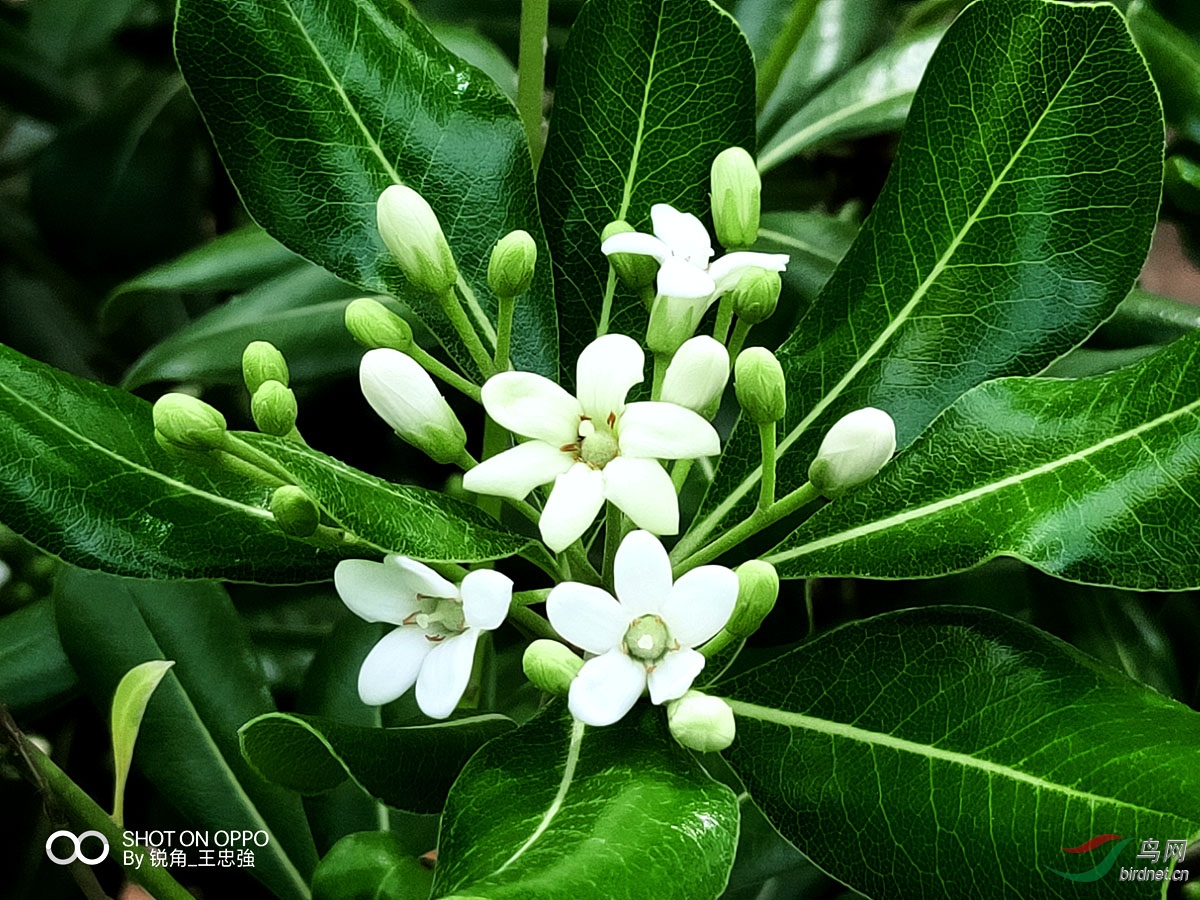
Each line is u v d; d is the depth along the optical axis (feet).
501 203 0.46
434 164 0.45
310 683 0.56
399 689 0.36
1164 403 0.37
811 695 0.40
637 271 0.42
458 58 0.46
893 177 0.44
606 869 0.30
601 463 0.36
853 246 0.45
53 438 0.40
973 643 0.38
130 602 0.55
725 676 0.47
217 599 0.55
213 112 0.44
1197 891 0.54
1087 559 0.36
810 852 0.38
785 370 0.45
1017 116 0.42
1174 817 0.32
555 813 0.34
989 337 0.43
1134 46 0.40
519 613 0.40
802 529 0.41
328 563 0.41
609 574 0.40
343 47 0.45
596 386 0.36
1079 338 0.42
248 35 0.44
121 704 0.42
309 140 0.45
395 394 0.37
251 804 0.53
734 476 0.44
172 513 0.41
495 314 0.46
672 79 0.46
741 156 0.41
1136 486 0.37
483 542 0.35
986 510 0.38
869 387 0.44
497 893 0.28
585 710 0.33
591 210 0.47
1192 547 0.36
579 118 0.47
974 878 0.35
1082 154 0.41
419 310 0.45
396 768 0.38
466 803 0.35
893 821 0.37
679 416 0.35
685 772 0.35
